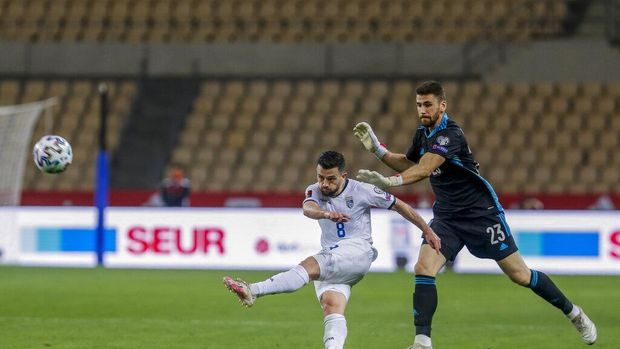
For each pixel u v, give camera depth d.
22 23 105.94
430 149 29.67
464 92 95.88
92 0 107.81
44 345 32.97
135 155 95.12
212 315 42.31
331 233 28.83
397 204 29.03
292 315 42.47
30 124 80.06
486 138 92.25
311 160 92.94
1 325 38.41
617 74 94.50
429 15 103.31
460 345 33.72
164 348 32.47
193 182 92.69
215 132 96.00
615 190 88.31
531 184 89.06
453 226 31.09
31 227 73.00
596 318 42.22
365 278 62.81
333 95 97.75
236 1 106.25
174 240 70.81
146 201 85.50
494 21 101.62
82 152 94.94
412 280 61.31
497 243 31.00
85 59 100.81
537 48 95.56
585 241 67.69
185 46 99.94
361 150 92.69
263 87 99.12
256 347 32.81
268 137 95.19
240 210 70.50
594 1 100.69
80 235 72.19
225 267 70.38
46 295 50.53
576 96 94.56
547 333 36.81
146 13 106.31
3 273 64.81
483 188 30.81
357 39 102.06
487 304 47.81
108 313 42.88
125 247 71.38
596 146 91.31
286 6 105.50
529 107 94.12
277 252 70.12
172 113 97.69
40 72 101.06
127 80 100.38
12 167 78.62
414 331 37.28
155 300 48.41
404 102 96.12
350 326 38.84
